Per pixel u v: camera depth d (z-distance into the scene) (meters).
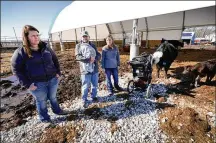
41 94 2.91
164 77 5.57
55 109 3.46
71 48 19.20
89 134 3.01
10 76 7.98
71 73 7.20
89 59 3.39
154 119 3.29
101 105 3.97
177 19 12.95
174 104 3.76
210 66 4.27
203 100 3.84
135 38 7.77
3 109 4.50
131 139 2.83
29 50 2.45
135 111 3.62
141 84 4.32
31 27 2.39
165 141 2.72
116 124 3.23
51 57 2.85
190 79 5.17
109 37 3.98
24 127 3.44
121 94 4.48
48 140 2.93
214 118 3.18
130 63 4.27
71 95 4.83
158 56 4.55
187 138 2.73
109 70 4.29
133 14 7.85
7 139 3.14
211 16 11.19
